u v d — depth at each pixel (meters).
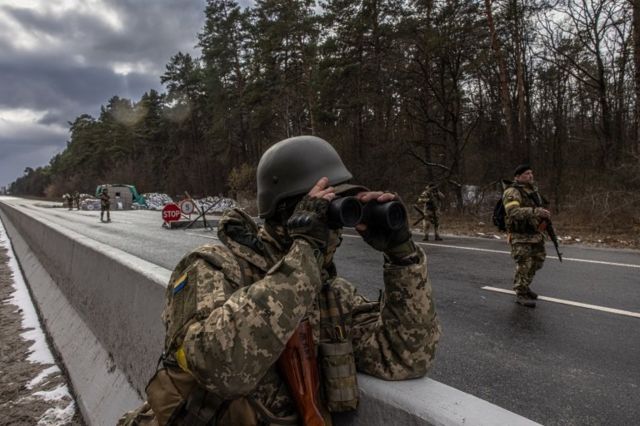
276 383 1.28
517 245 5.74
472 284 6.98
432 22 20.89
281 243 1.38
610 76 19.14
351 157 24.56
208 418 1.23
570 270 7.63
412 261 1.38
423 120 22.56
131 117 73.00
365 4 24.08
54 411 3.83
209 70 42.94
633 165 13.78
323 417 1.29
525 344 4.50
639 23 14.52
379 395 1.28
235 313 1.13
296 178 1.34
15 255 15.32
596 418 3.14
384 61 22.89
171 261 10.79
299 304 1.16
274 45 31.83
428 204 12.20
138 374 3.04
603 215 13.07
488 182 20.25
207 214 28.84
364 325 1.47
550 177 18.05
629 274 7.22
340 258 9.84
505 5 19.84
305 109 32.91
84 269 5.02
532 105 24.44
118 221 26.78
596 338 4.57
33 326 6.58
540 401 3.40
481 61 21.20
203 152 55.25
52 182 112.44
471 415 1.12
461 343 4.60
